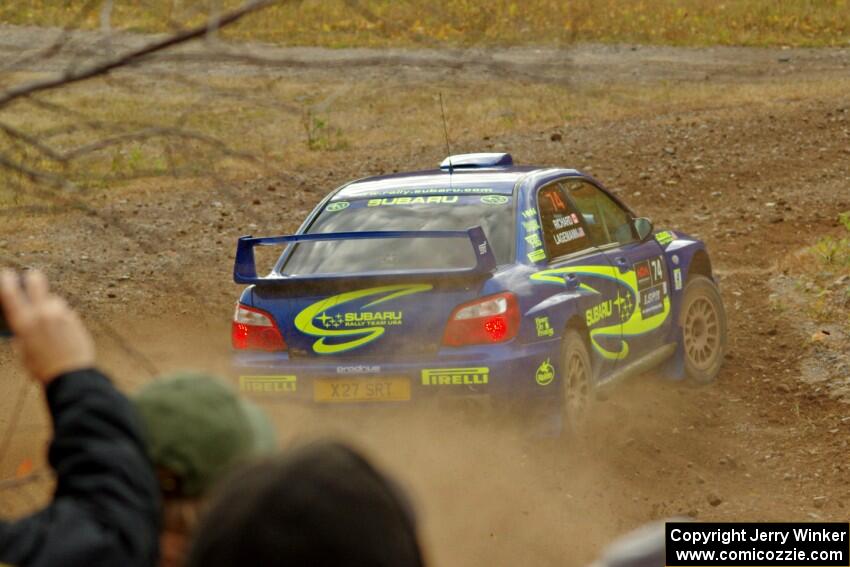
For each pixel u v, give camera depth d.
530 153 59.22
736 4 110.00
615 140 61.50
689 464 21.09
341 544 3.79
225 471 5.21
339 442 4.01
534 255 20.86
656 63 90.56
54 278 33.94
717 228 43.34
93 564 4.82
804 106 70.81
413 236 18.91
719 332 26.58
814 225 43.53
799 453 21.53
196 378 5.54
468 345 19.30
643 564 4.86
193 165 7.88
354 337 19.62
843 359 26.14
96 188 7.98
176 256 37.62
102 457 5.04
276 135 59.06
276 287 20.11
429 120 67.81
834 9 110.88
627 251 23.88
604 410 23.66
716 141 60.47
